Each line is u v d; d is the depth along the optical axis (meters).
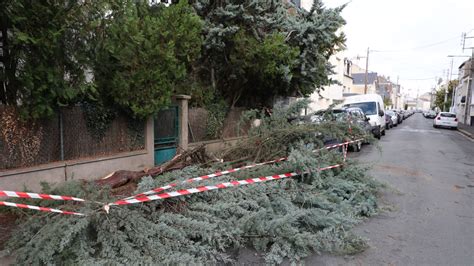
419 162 9.63
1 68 4.73
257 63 9.10
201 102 9.48
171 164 5.70
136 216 3.32
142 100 6.49
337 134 5.93
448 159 10.38
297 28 9.88
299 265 3.35
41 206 3.71
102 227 3.12
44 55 4.71
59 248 2.86
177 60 6.84
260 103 11.89
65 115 5.66
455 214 5.04
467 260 3.53
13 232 3.26
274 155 5.79
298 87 11.00
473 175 7.95
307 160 5.01
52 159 5.50
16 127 4.95
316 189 5.03
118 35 5.99
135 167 6.97
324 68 10.85
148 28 6.33
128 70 6.25
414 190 6.43
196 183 4.11
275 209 4.22
